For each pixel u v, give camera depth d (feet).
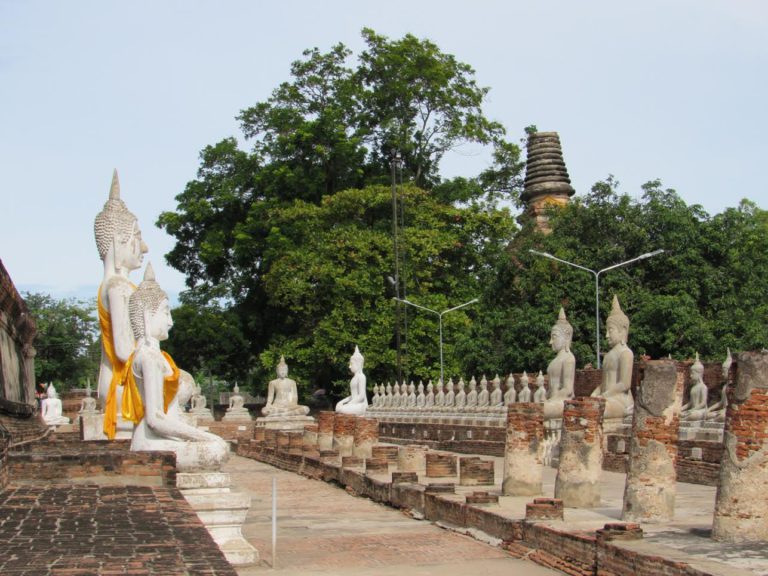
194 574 27.58
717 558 40.47
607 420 95.25
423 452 93.30
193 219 215.51
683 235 159.02
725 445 45.42
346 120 215.31
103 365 70.95
